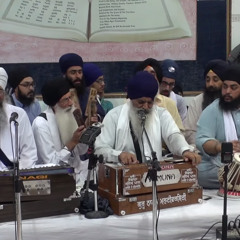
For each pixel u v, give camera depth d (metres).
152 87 3.28
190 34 5.97
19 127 3.32
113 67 5.90
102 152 3.23
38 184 2.86
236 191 3.26
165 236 2.97
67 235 2.83
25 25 5.71
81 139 2.90
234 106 3.55
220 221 3.02
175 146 3.32
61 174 2.91
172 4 5.91
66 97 3.55
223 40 6.05
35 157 3.37
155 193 2.72
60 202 2.92
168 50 5.97
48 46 5.77
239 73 3.52
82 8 5.80
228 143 2.69
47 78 5.79
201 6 5.96
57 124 3.55
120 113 3.40
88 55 5.87
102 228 2.87
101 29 5.85
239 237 2.84
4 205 2.79
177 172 3.08
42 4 5.73
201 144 3.52
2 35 5.67
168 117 3.45
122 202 2.93
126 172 2.93
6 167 3.27
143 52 5.93
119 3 5.84
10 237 2.76
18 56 5.73
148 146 3.34
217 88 4.43
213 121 3.56
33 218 2.87
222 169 3.31
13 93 4.75
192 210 3.05
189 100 6.02
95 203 2.94
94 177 2.95
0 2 5.64
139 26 5.89
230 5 5.99
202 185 3.58
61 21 5.78
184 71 6.04
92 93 4.05
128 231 2.91
